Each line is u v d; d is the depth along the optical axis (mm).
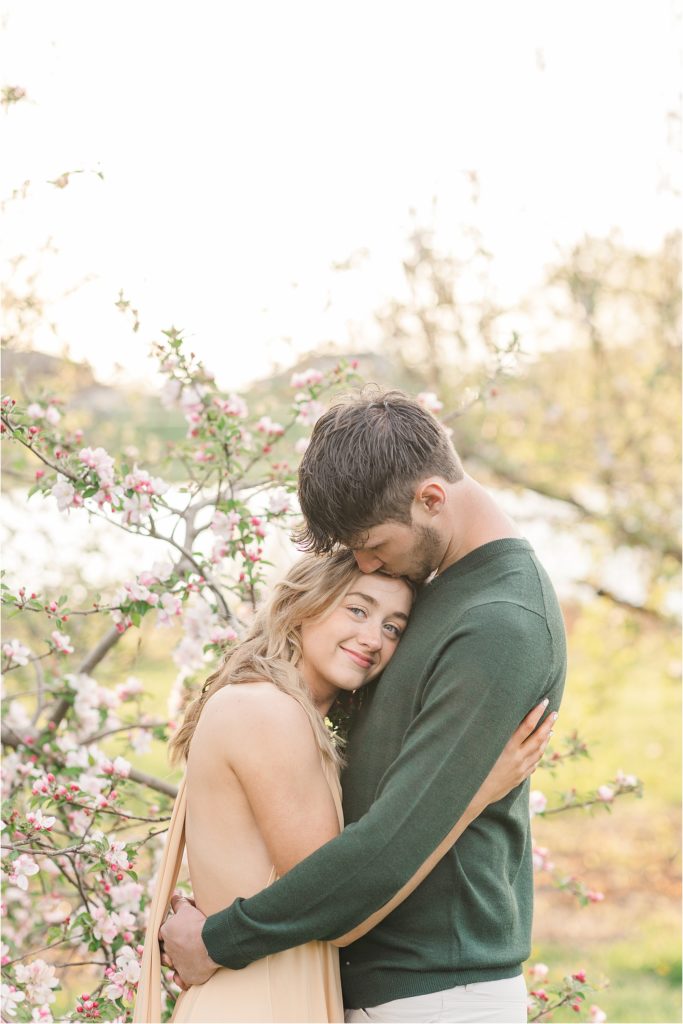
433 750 1685
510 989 1829
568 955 5207
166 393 2875
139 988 1901
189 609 2738
